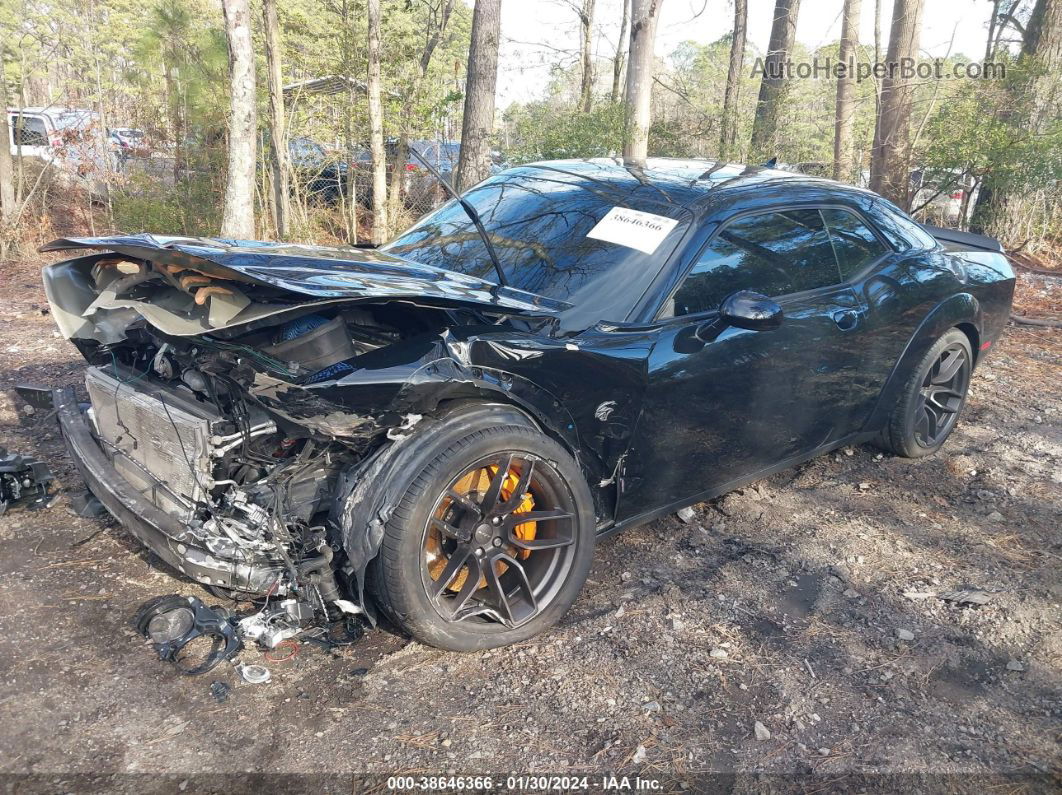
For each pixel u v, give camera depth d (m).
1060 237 13.07
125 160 10.57
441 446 2.58
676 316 3.21
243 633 2.74
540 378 2.81
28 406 4.86
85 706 2.48
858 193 4.28
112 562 3.26
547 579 2.98
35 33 17.61
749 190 3.72
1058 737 2.59
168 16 10.04
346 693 2.63
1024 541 3.91
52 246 2.87
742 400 3.46
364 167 11.68
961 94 12.65
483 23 10.62
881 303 4.02
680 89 16.16
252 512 2.55
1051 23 12.77
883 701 2.73
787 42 16.39
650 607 3.22
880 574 3.56
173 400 2.81
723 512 4.09
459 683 2.72
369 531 2.50
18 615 2.88
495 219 3.78
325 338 2.57
